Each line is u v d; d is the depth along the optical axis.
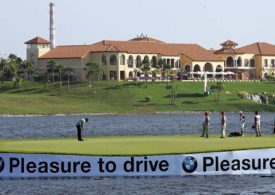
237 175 87.69
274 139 104.69
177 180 84.88
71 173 85.88
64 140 106.00
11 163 85.62
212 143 95.94
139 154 86.00
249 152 87.94
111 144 95.25
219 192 78.50
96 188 80.56
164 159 86.31
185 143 96.19
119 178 85.88
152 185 82.12
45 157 85.69
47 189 80.25
